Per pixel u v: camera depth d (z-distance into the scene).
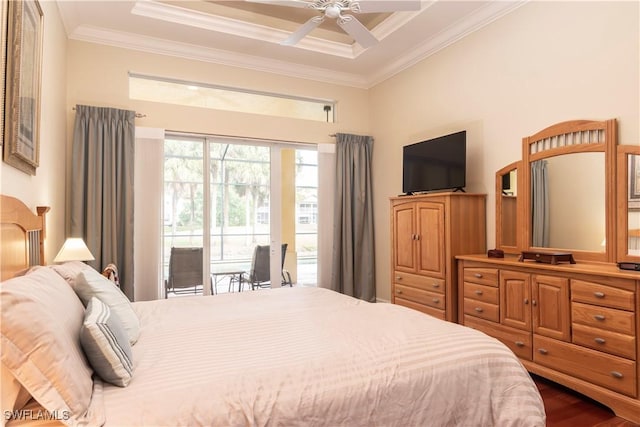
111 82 3.83
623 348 2.12
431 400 1.42
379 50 4.22
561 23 2.85
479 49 3.54
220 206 4.40
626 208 2.46
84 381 1.16
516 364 1.62
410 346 1.60
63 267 1.88
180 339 1.74
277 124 4.62
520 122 3.16
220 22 3.73
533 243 3.02
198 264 4.29
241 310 2.28
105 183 3.68
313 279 4.89
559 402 2.34
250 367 1.40
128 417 1.10
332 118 5.05
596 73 2.63
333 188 4.91
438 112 4.02
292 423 1.20
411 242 3.79
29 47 1.96
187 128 4.15
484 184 3.49
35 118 2.13
